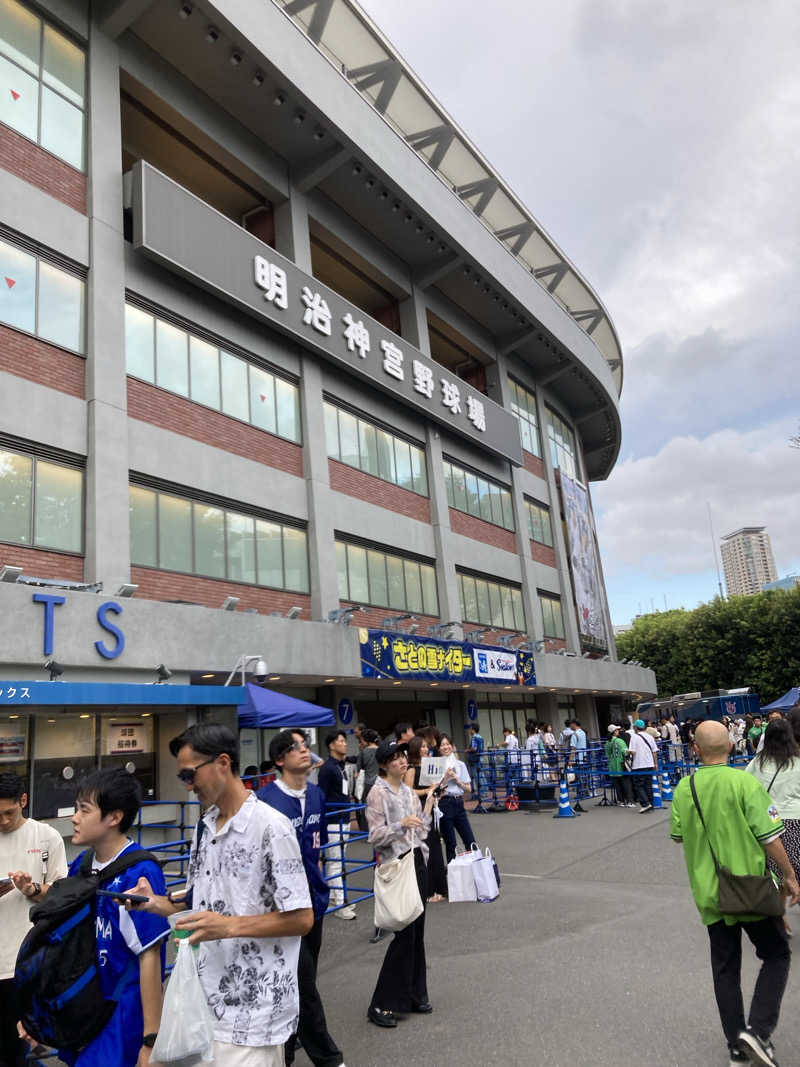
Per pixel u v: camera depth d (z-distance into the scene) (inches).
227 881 109.4
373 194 824.3
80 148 571.2
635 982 218.5
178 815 457.4
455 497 979.3
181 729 474.0
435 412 916.0
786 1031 176.2
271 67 665.0
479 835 530.3
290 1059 173.3
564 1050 175.5
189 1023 97.2
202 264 614.5
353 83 849.5
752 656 1786.4
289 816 178.5
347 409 806.5
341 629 654.5
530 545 1155.3
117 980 107.3
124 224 589.6
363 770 526.3
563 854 438.9
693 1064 164.2
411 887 203.9
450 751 406.3
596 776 773.9
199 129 679.1
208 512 615.8
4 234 504.4
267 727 478.3
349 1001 220.7
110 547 510.0
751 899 155.0
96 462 516.4
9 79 528.1
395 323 960.3
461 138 948.0
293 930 107.4
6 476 476.1
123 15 588.4
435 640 775.7
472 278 984.3
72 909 108.2
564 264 1193.4
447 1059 175.6
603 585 1418.6
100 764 443.2
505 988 221.5
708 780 169.9
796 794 247.8
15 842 169.8
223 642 539.5
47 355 514.3
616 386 1563.7
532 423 1237.1
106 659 456.4
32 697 372.2
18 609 414.9
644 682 1337.4
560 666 1055.6
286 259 709.9
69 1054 106.0
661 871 377.1
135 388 570.6
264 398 695.7
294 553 696.4
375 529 802.8
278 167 762.8
